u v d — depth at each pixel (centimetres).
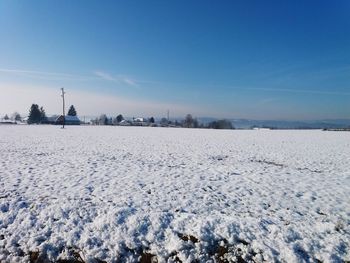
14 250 689
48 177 1294
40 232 748
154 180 1307
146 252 697
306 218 904
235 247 708
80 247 700
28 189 1089
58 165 1602
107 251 693
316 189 1250
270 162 1997
